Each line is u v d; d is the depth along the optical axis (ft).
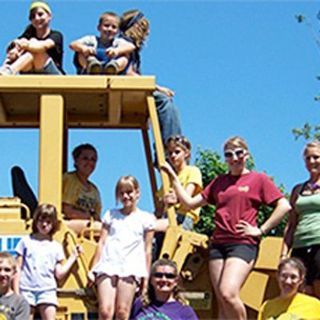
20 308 20.86
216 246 22.06
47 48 24.89
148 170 26.89
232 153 22.20
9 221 22.81
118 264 21.72
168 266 21.21
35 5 25.25
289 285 21.18
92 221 23.47
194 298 22.95
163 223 23.21
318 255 22.49
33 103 25.54
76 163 24.93
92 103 25.18
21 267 22.08
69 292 22.30
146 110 26.22
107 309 21.52
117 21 25.07
